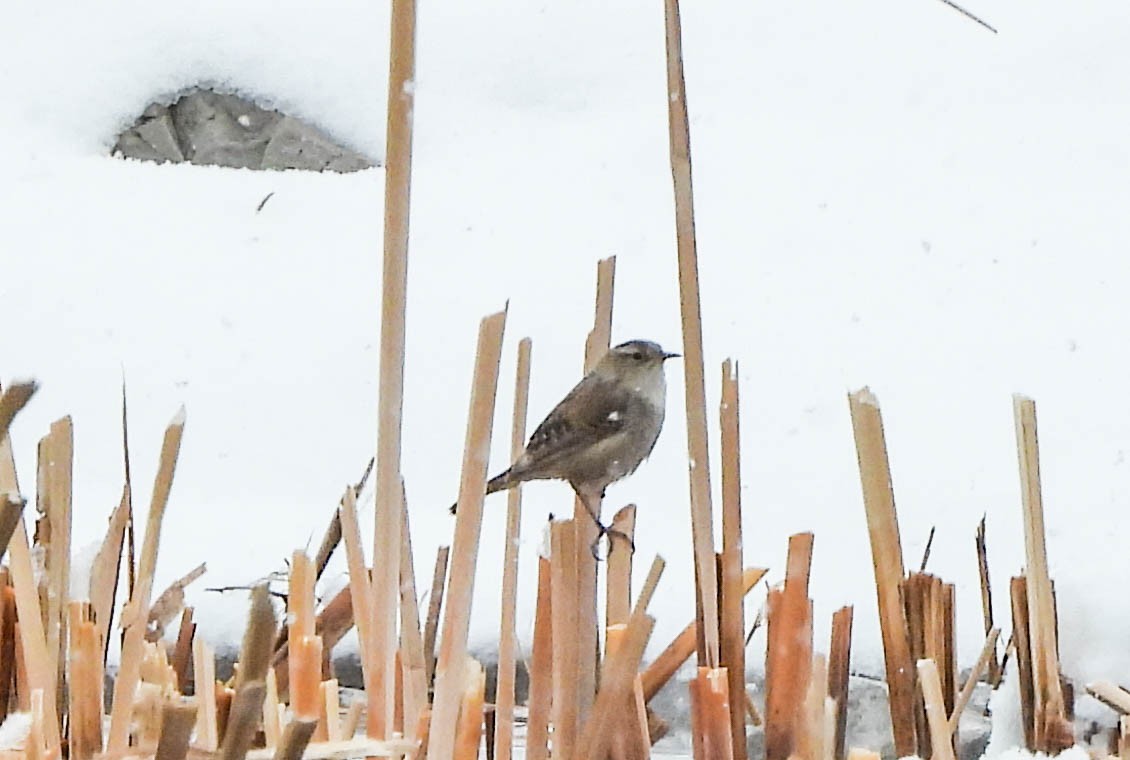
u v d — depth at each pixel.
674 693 6.50
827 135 14.81
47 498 4.19
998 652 6.93
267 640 2.52
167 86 15.77
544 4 17.28
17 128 15.38
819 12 17.06
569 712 3.62
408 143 3.34
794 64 16.33
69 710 3.76
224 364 11.45
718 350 11.39
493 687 7.05
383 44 16.05
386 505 3.45
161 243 13.30
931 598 4.56
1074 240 12.39
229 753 2.52
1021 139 14.11
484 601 7.59
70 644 3.61
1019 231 12.62
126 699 3.55
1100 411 10.04
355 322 12.04
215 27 15.93
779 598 3.88
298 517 9.20
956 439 9.95
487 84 16.38
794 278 12.35
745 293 12.19
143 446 10.41
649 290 12.47
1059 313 11.39
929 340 11.27
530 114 16.00
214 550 8.59
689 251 3.85
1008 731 4.81
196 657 3.69
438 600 4.86
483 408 3.29
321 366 11.42
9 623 3.96
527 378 4.11
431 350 11.56
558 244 13.24
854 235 12.89
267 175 14.91
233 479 9.92
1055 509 8.88
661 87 16.08
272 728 3.75
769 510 9.26
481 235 13.38
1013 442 9.81
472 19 17.12
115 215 13.79
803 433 10.16
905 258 12.44
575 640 3.64
